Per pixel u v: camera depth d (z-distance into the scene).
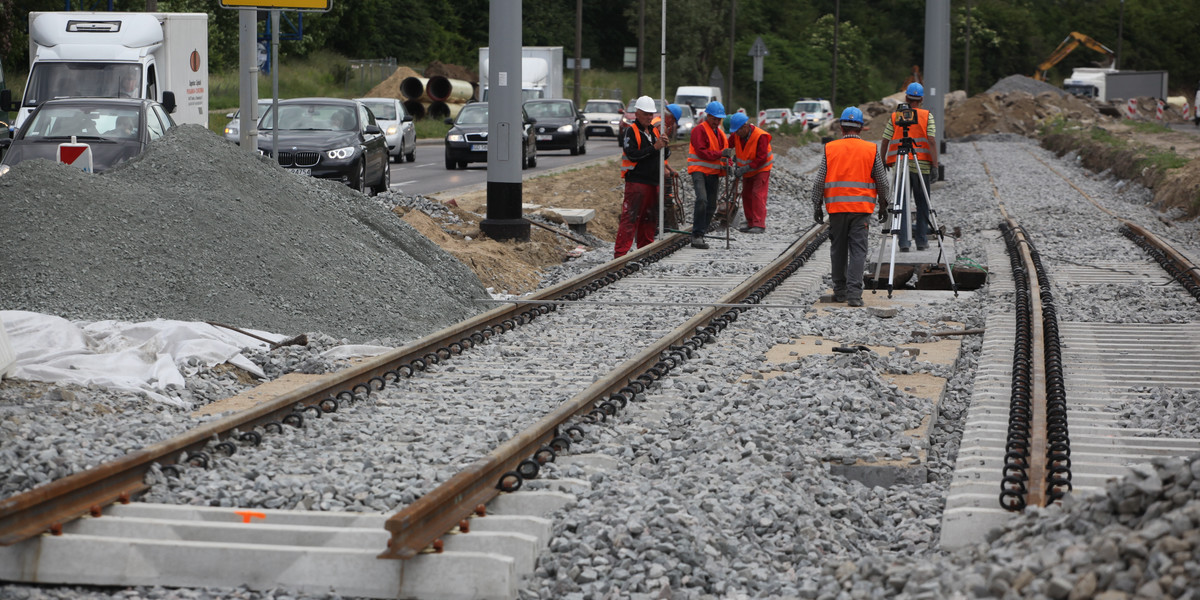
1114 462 11.36
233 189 20.12
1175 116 128.25
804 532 9.56
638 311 20.16
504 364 15.80
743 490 10.19
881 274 25.33
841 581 8.30
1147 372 15.83
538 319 19.38
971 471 10.81
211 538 8.99
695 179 29.27
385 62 113.06
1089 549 7.30
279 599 8.34
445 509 9.11
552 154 67.44
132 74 36.03
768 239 32.31
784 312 20.08
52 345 14.55
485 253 26.17
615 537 8.87
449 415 12.90
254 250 18.62
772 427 12.29
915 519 10.28
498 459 10.18
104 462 10.30
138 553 8.66
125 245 17.59
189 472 10.28
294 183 21.77
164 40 38.19
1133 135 77.88
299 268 18.83
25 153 27.44
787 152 68.19
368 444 11.66
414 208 29.81
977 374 15.50
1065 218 37.16
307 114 36.59
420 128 85.19
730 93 119.75
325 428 12.15
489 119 29.69
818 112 117.56
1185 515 7.02
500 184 29.69
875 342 17.75
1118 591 6.83
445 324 19.67
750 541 9.37
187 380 14.34
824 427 12.34
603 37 159.12
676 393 14.16
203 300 17.25
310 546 8.90
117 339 15.27
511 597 8.27
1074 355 16.94
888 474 11.24
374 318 18.62
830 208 21.05
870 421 12.59
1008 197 45.09
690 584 8.45
